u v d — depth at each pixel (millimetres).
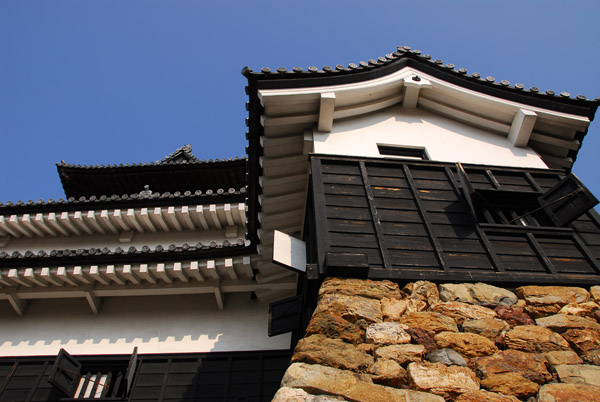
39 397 8531
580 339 5086
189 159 17844
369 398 4207
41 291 9914
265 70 7766
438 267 5980
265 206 8578
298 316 7402
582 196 6625
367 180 7211
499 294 5676
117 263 9414
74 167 15609
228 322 9742
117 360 9125
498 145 8922
